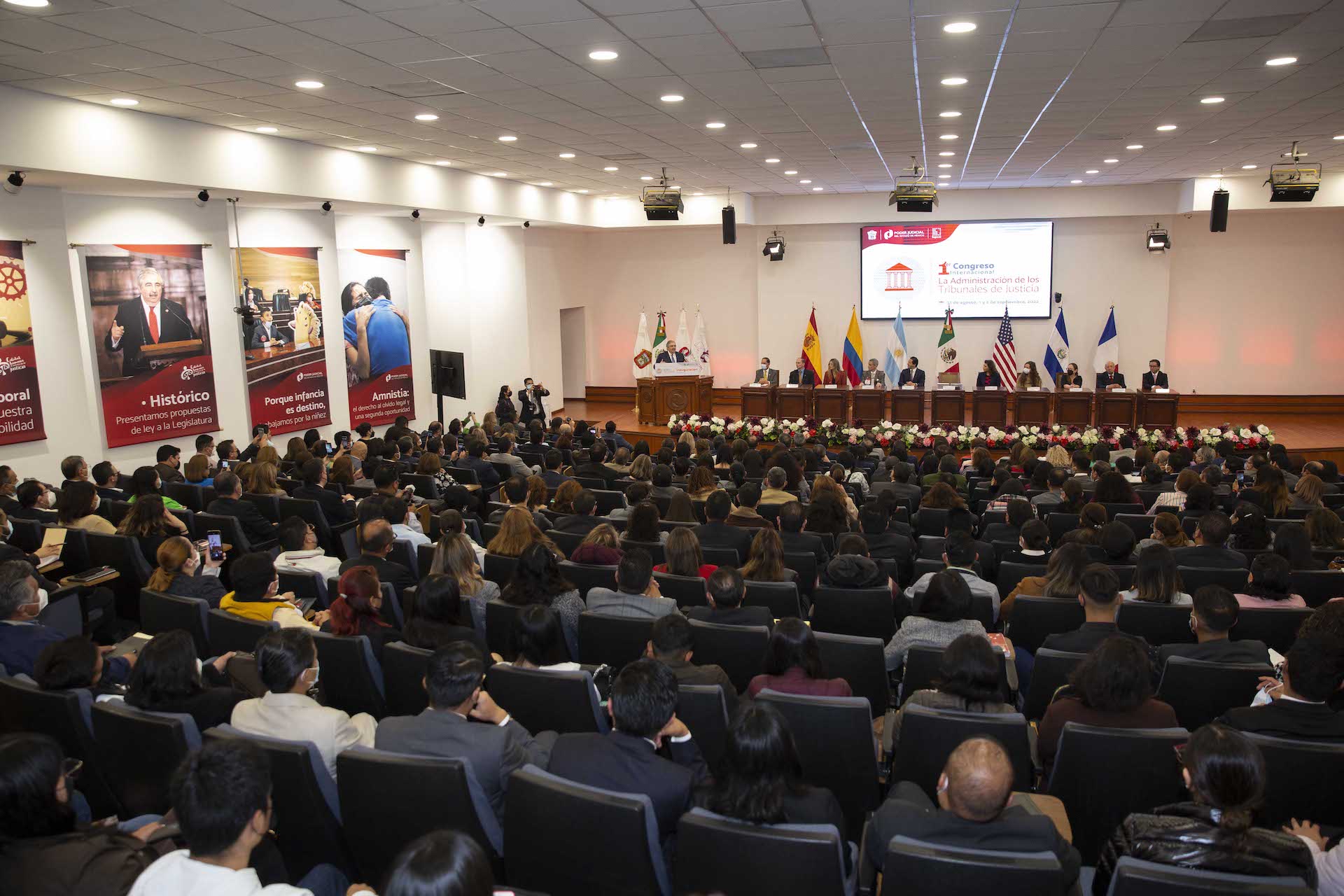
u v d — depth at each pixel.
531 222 17.27
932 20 6.45
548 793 2.55
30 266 9.23
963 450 14.03
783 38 6.86
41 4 5.56
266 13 5.92
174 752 3.00
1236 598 4.85
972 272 19.81
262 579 4.66
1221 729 2.44
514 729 3.21
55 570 6.49
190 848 2.17
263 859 2.69
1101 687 3.22
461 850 1.69
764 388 18.47
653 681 2.82
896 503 7.31
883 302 20.38
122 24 6.05
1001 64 7.80
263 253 12.74
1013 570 5.77
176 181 9.51
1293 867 2.27
